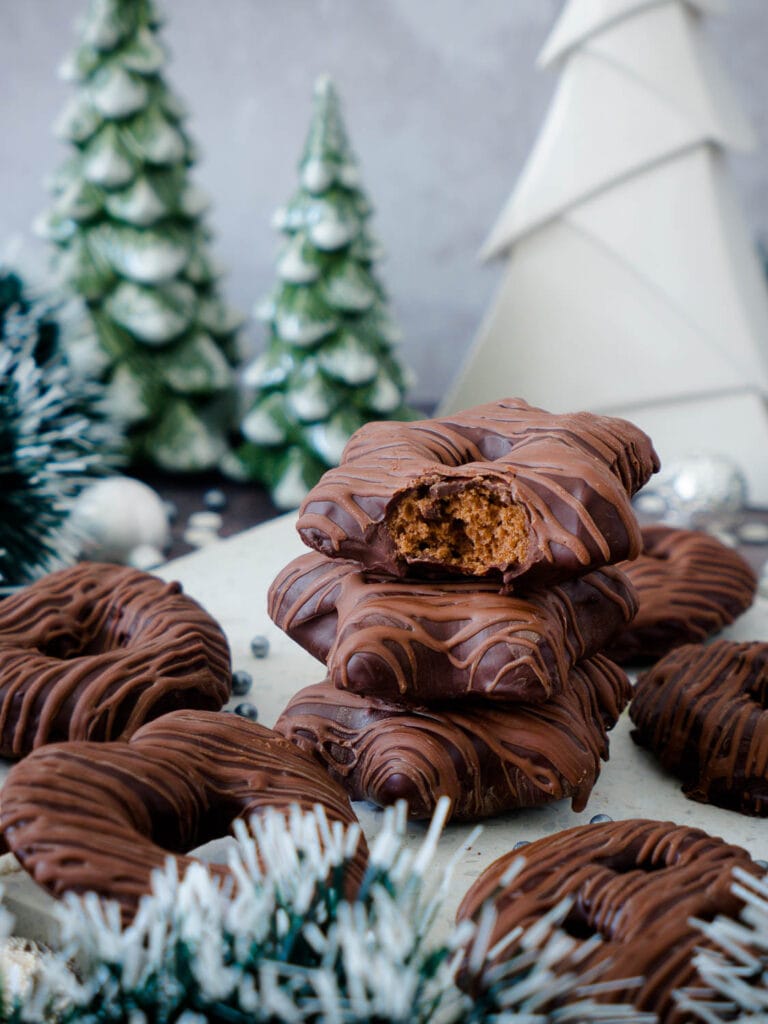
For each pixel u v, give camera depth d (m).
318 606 0.39
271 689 0.45
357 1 0.81
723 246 0.63
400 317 0.88
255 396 0.73
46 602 0.43
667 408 0.65
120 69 0.64
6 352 0.52
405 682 0.36
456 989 0.31
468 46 0.81
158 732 0.36
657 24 0.63
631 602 0.40
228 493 0.68
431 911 0.30
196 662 0.41
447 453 0.38
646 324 0.64
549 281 0.65
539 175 0.64
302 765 0.36
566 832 0.35
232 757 0.35
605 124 0.63
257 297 0.89
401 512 0.36
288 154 0.85
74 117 0.65
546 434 0.38
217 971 0.26
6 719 0.39
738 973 0.29
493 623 0.36
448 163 0.84
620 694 0.41
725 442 0.65
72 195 0.65
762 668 0.41
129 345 0.66
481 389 0.68
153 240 0.64
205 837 0.35
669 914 0.31
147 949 0.29
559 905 0.31
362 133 0.84
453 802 0.37
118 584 0.44
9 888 0.35
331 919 0.29
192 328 0.67
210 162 0.87
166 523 0.58
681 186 0.63
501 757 0.37
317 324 0.63
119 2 0.64
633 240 0.63
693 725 0.40
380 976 0.26
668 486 0.60
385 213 0.86
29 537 0.50
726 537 0.60
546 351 0.66
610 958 0.30
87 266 0.65
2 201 0.89
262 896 0.28
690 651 0.43
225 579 0.53
